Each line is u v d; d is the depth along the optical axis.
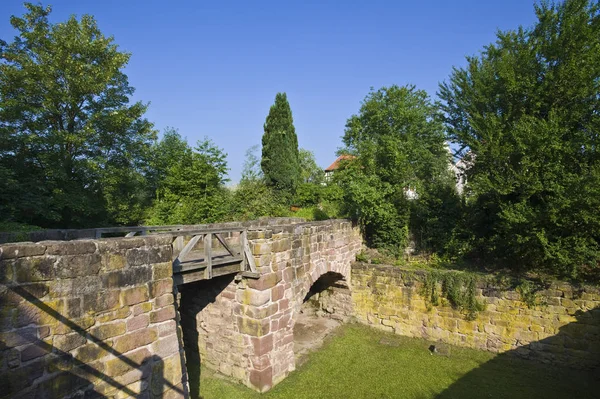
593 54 9.66
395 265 12.52
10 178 11.74
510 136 10.79
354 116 15.98
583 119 10.18
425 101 14.83
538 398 7.96
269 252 8.16
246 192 22.14
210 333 8.88
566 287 9.30
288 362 8.85
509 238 10.83
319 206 24.09
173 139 25.61
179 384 5.26
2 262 3.56
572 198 9.07
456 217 13.37
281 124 25.97
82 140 13.91
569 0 10.42
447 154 15.12
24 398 3.66
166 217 18.45
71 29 14.65
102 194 15.45
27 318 3.72
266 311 8.06
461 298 10.61
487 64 12.09
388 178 13.77
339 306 13.05
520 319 9.86
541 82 10.82
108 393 4.41
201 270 7.03
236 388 8.02
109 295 4.48
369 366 9.52
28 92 13.46
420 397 8.01
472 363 9.70
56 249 3.99
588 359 9.01
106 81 14.76
